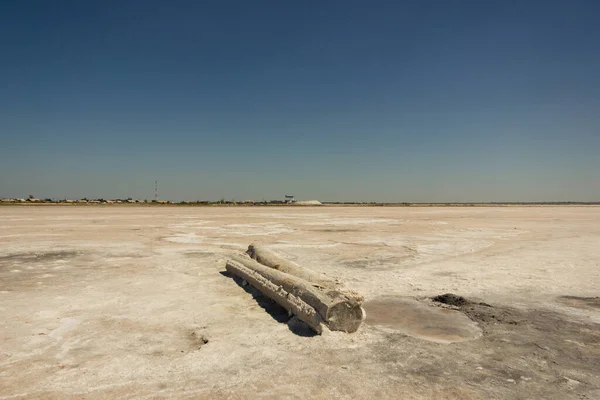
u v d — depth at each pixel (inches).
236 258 420.2
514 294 333.1
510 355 204.4
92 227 987.3
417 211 2566.4
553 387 169.0
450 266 460.4
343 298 236.5
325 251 579.8
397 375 179.0
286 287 281.1
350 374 179.6
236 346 212.7
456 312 282.7
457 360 197.2
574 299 318.7
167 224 1111.6
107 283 362.6
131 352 203.5
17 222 1157.1
